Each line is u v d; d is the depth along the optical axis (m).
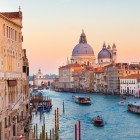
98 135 71.69
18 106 60.06
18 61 61.75
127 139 67.75
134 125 84.62
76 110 121.81
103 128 80.38
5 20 52.72
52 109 124.25
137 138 68.69
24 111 68.00
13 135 57.22
